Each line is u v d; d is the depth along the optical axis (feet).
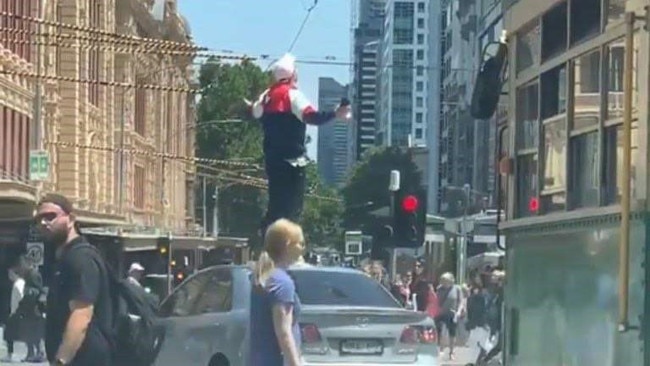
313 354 41.52
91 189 188.65
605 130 22.11
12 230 130.52
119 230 165.78
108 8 196.03
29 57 157.79
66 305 23.63
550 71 26.16
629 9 20.71
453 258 111.96
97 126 195.62
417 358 43.29
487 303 82.79
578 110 24.02
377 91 625.41
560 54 25.34
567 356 23.89
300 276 44.24
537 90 27.27
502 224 29.78
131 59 212.23
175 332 46.62
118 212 205.87
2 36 139.74
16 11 145.07
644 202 19.69
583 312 22.91
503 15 30.91
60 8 168.86
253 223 285.43
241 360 42.04
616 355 20.79
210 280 46.65
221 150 287.28
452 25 317.01
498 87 30.58
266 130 39.55
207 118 287.89
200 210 321.73
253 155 281.33
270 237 25.17
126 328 23.98
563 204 24.80
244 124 276.00
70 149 176.96
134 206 229.45
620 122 21.30
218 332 43.80
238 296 43.68
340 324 42.06
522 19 28.55
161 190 256.32
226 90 285.02
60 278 23.75
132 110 218.79
